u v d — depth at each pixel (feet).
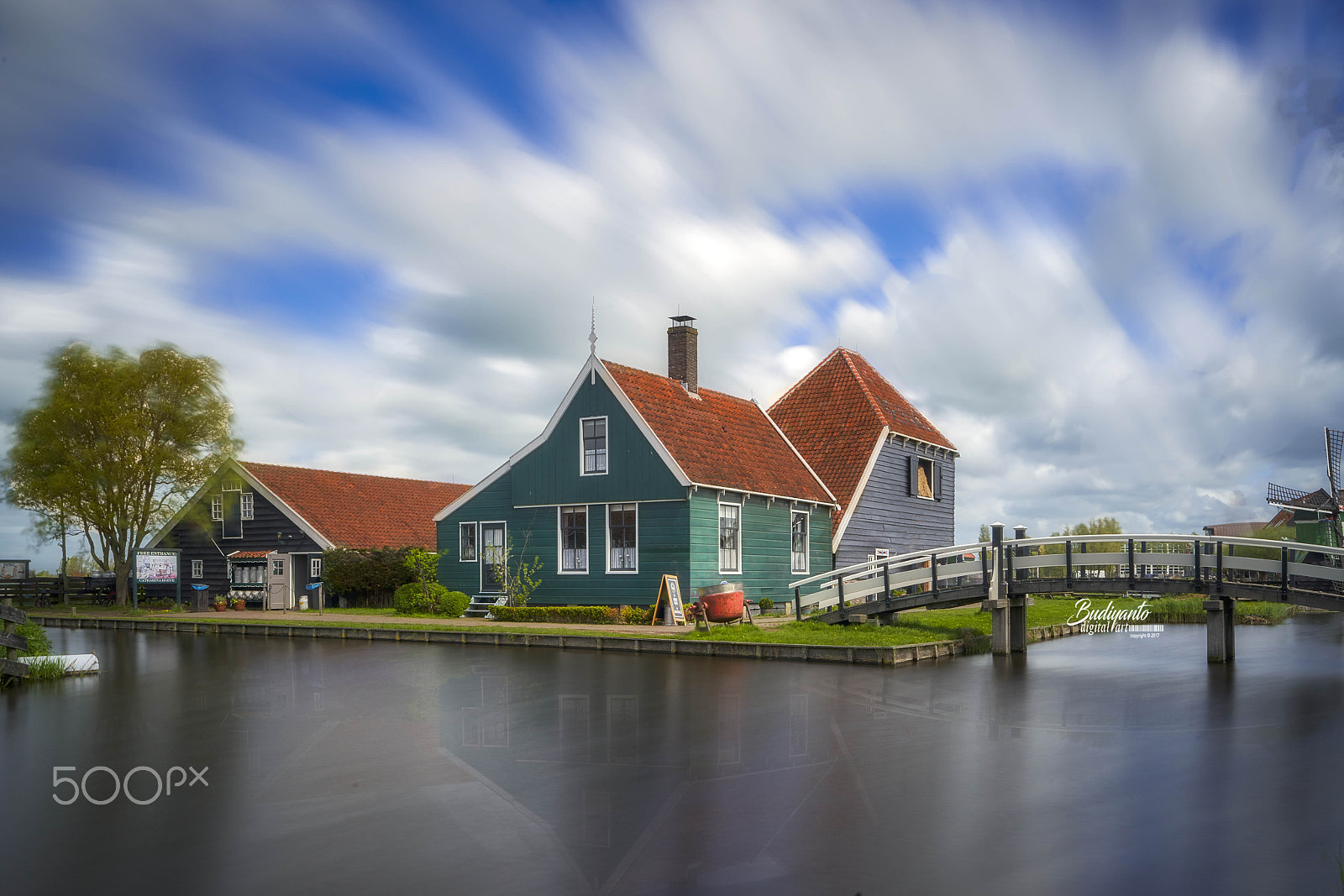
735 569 89.10
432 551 109.70
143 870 20.99
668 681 49.90
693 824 23.85
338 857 21.61
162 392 128.47
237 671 55.98
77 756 32.27
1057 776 28.58
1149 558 61.72
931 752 31.89
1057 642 76.33
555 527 89.81
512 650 67.92
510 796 26.53
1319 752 31.99
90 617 103.09
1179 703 42.57
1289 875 20.25
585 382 88.94
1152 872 20.43
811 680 50.29
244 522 123.85
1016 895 19.13
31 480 126.00
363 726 37.14
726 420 100.12
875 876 20.17
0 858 21.86
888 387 124.77
